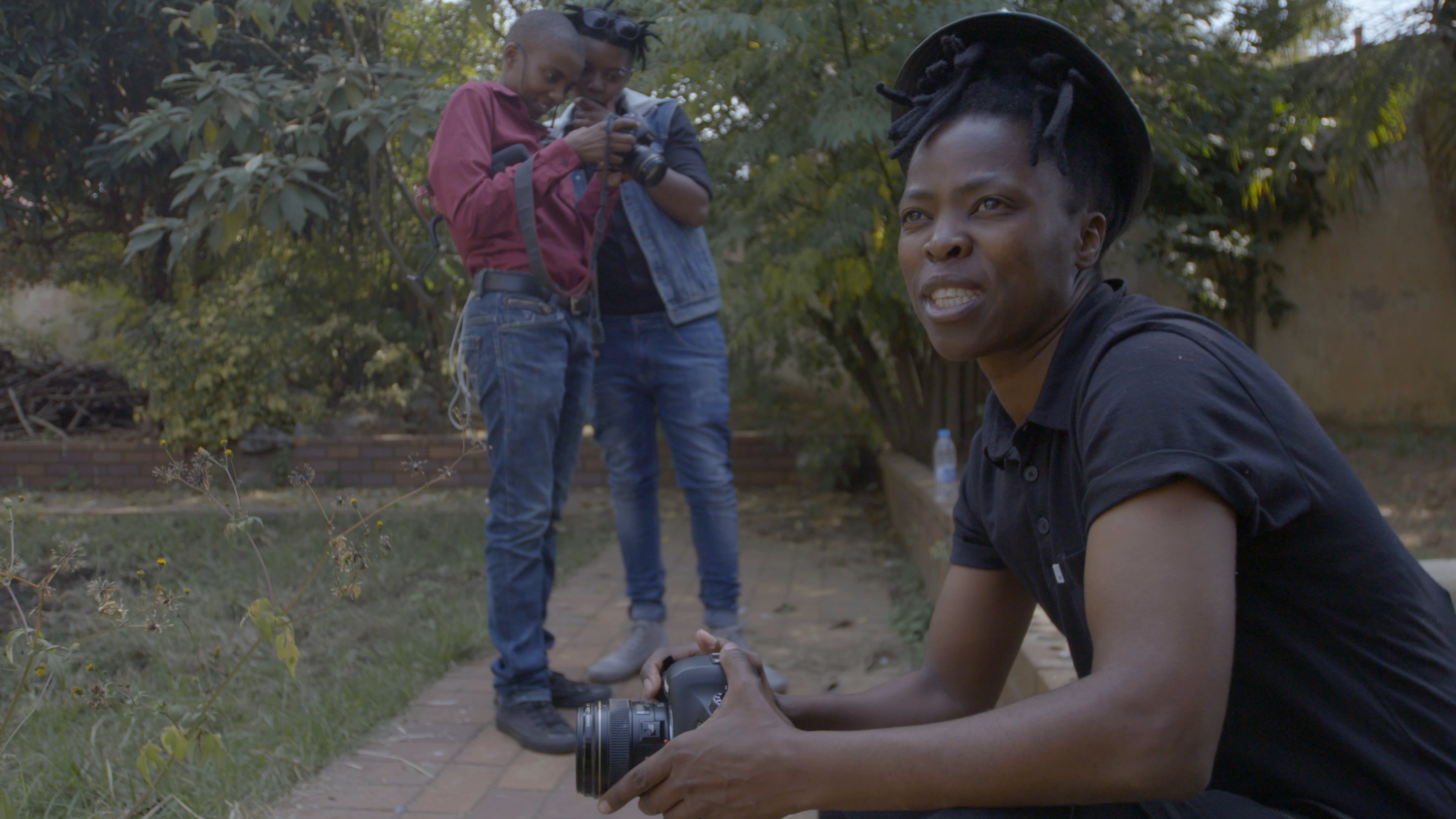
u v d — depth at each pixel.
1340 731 1.21
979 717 1.11
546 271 3.05
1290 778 1.24
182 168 4.50
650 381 3.66
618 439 3.73
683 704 1.35
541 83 3.21
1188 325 1.20
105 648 3.65
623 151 3.08
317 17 6.28
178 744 2.09
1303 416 1.20
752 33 4.96
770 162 5.66
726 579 3.70
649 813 1.23
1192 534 1.07
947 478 4.73
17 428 9.08
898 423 7.20
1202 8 5.96
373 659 3.77
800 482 8.18
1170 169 6.44
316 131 4.91
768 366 7.63
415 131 4.65
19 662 2.23
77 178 6.83
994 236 1.24
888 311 6.26
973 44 1.34
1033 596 1.49
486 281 3.11
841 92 4.81
